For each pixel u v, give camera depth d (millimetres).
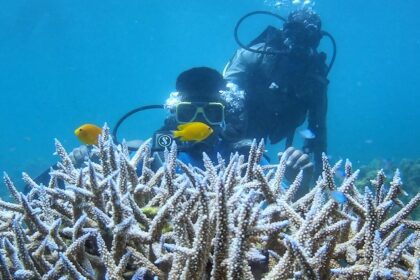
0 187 5844
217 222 494
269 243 639
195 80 1474
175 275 539
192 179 789
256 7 20547
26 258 592
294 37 2334
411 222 705
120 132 26688
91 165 672
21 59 31484
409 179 4176
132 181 817
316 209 612
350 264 622
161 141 1326
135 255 596
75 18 22891
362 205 739
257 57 2377
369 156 12047
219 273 502
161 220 604
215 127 1438
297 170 1332
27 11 21172
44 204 719
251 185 715
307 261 494
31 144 22750
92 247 669
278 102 2396
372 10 22047
